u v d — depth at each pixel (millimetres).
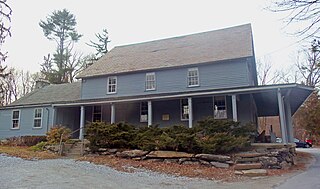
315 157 16781
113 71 20922
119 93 20422
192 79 18500
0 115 24328
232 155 11305
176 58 19891
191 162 11344
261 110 24078
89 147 14188
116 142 13586
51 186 7121
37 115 22672
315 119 29812
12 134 23344
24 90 42594
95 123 14367
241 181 8555
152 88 19484
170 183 8062
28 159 12641
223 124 13016
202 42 21297
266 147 12539
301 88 13938
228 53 18031
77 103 19359
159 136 12914
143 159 12250
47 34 42188
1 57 10273
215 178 9031
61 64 41594
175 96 16250
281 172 10406
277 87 13922
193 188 7344
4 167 10242
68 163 11523
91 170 10000
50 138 16922
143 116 19469
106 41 46312
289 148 12812
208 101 17703
